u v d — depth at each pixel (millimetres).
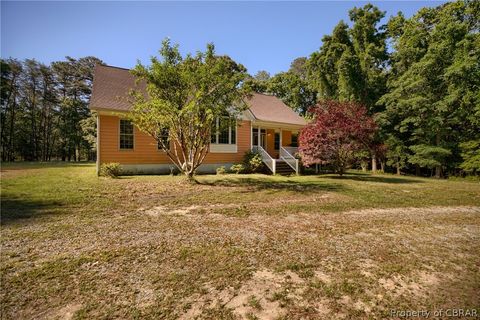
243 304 2326
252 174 14547
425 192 9383
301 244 3898
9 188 7793
